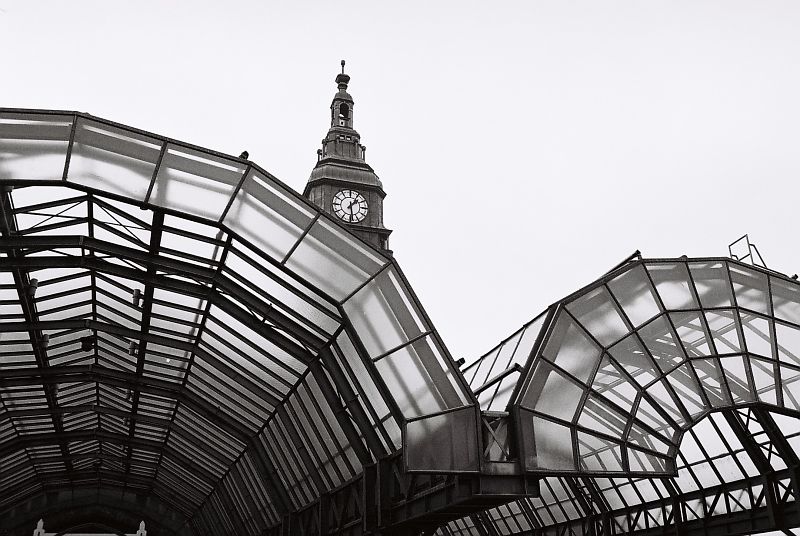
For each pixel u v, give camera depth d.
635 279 20.78
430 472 17.97
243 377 28.41
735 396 19.89
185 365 31.44
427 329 19.09
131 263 23.44
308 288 19.03
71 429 45.09
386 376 18.77
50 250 22.09
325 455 26.73
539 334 20.02
